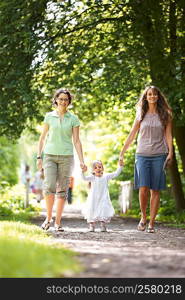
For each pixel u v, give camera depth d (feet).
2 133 70.59
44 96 73.51
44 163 43.60
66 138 43.55
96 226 54.08
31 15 66.64
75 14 70.18
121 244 33.27
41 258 22.62
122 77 68.08
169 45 66.74
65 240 34.47
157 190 45.14
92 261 23.98
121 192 95.50
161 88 63.46
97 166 46.19
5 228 34.60
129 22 71.00
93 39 71.72
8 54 67.36
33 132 74.79
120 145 94.53
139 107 45.80
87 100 84.12
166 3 68.23
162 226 54.90
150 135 45.06
